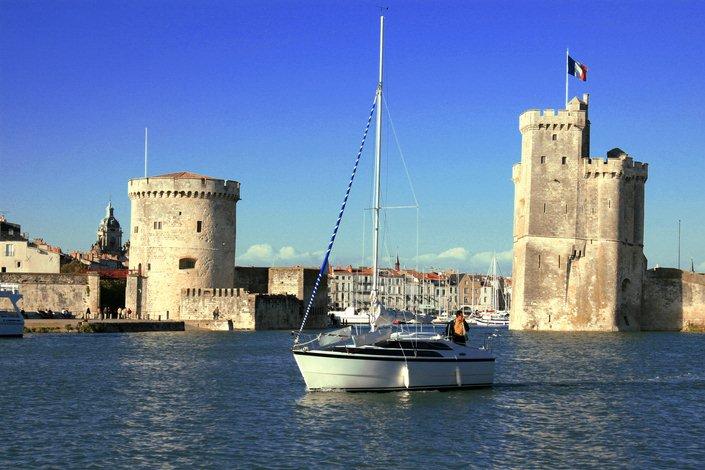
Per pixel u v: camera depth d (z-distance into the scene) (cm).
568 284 14012
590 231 14038
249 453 3847
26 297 13888
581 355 8781
